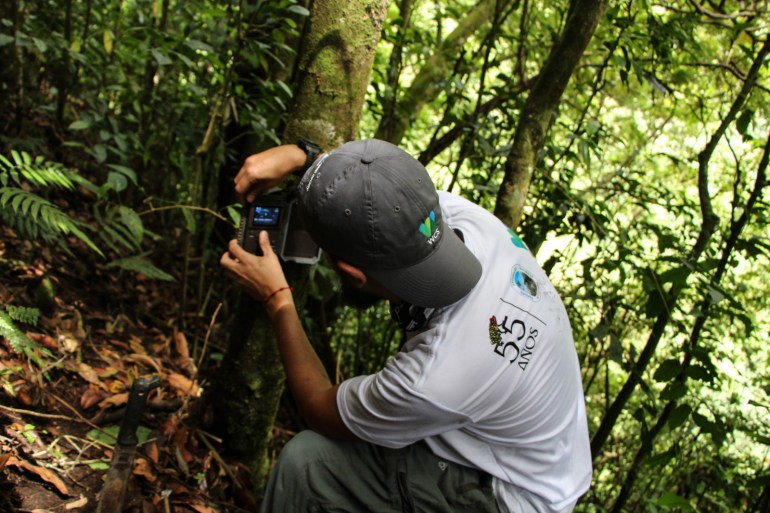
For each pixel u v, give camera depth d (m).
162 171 3.32
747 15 2.48
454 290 1.27
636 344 3.22
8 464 1.55
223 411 1.94
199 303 2.56
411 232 1.21
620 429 3.28
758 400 2.75
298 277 1.78
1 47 2.61
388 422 1.34
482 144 2.31
